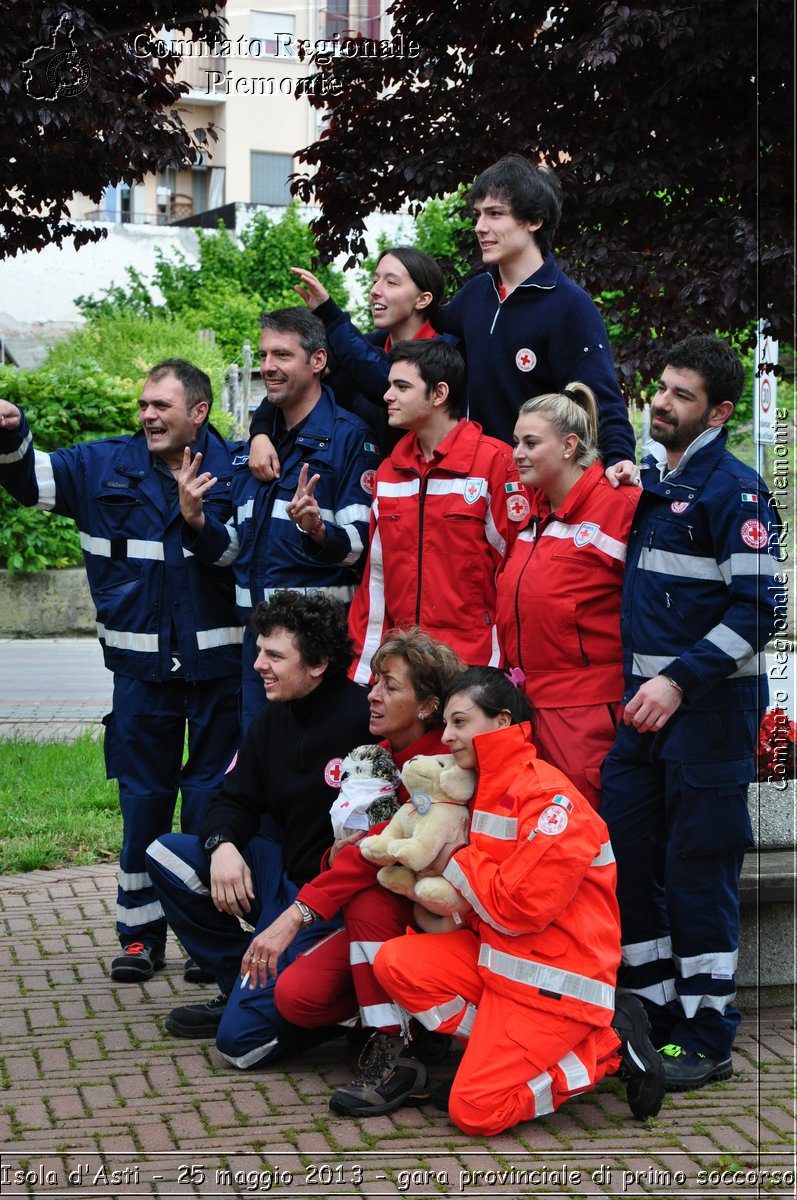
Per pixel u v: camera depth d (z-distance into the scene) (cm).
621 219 676
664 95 614
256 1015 402
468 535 430
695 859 393
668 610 396
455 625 434
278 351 464
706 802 390
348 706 415
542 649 412
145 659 490
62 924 543
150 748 494
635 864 402
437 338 442
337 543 450
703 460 397
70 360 1315
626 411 450
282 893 420
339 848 394
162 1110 371
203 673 490
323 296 484
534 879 355
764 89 544
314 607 409
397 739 405
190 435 492
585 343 449
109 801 723
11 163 632
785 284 437
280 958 411
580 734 409
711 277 615
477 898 363
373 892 391
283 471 470
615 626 413
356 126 659
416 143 660
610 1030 368
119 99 606
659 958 408
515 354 457
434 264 491
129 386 1270
